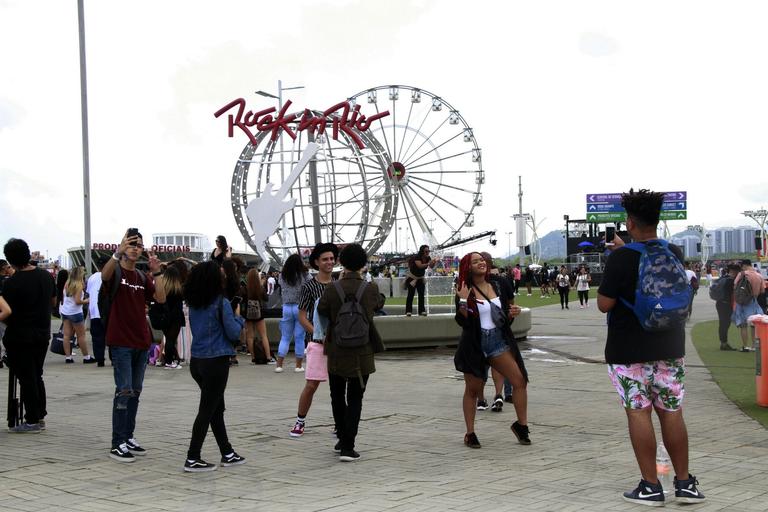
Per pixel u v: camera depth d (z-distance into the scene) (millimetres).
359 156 23984
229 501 5969
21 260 8656
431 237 45031
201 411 7000
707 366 14484
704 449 7590
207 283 6973
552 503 5762
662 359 5680
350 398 7406
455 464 7199
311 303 8586
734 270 17109
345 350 7285
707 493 5973
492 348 7953
